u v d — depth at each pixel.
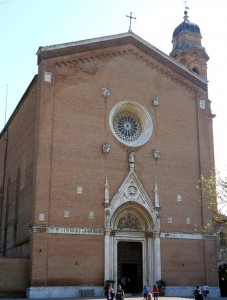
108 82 46.31
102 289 40.56
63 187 41.47
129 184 44.38
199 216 47.16
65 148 42.47
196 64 61.66
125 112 47.75
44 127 41.91
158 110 48.28
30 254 39.38
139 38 49.12
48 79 43.25
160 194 45.84
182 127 49.09
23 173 47.94
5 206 56.81
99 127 44.53
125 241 43.78
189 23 65.38
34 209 39.78
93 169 43.22
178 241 45.38
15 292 38.81
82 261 40.56
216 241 47.97
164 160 47.00
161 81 49.41
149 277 43.56
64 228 40.53
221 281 49.75
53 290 38.62
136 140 47.03
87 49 45.91
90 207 42.19
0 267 38.88
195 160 48.78
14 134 55.97
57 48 44.34
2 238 56.34
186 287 44.34
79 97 44.38
